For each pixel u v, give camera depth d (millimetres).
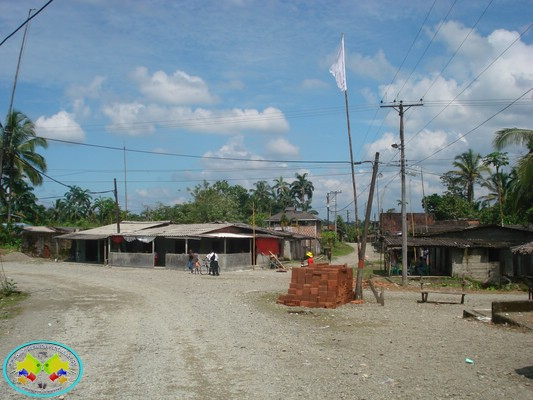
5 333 13258
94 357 10344
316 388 8016
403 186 30984
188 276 34969
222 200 67875
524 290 29281
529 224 42344
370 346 11672
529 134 24812
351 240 113000
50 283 29047
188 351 10977
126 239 45406
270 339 12562
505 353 10781
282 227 66375
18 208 62812
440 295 25969
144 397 7570
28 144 49250
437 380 8469
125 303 20047
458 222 58625
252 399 7449
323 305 19781
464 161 67188
